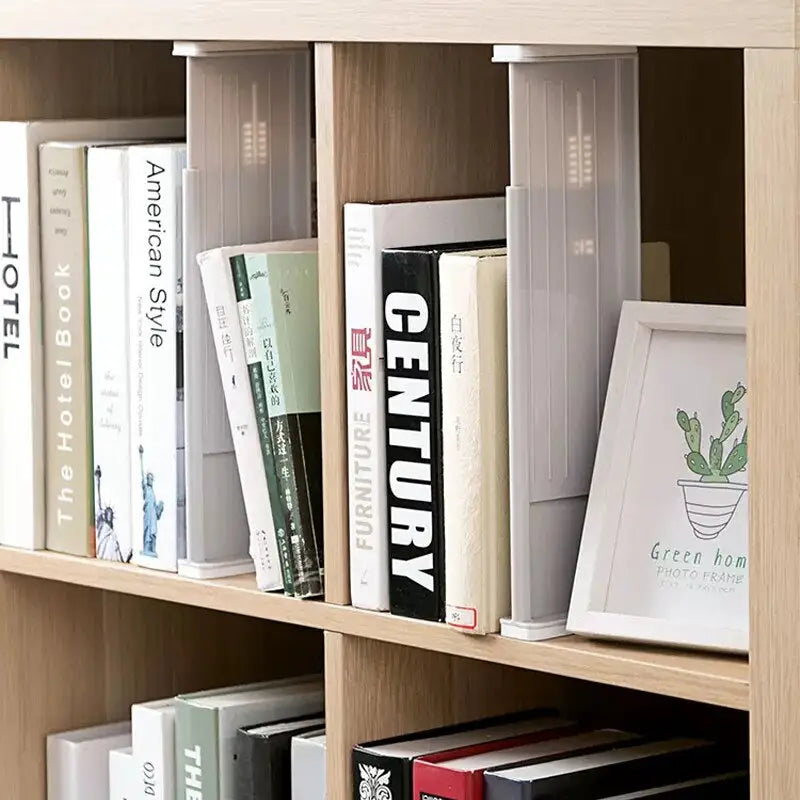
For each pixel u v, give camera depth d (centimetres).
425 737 199
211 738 214
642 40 158
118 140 231
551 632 177
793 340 151
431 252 180
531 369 176
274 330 195
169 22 200
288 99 212
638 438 176
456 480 179
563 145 176
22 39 226
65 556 225
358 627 191
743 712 233
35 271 224
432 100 197
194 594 208
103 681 248
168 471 212
